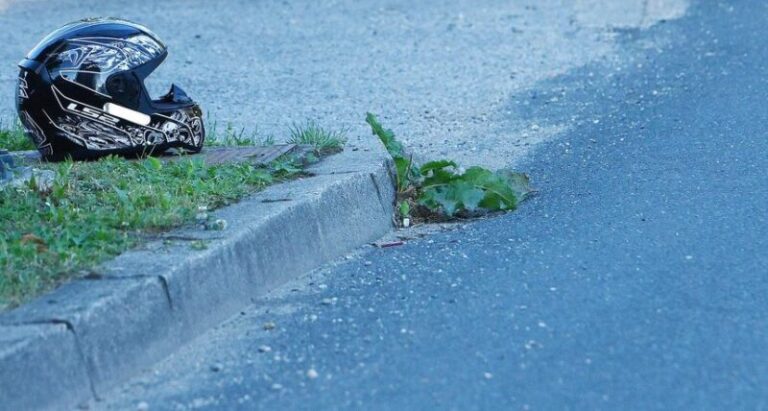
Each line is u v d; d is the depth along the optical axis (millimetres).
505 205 9883
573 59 16906
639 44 17672
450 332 7020
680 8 20172
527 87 15281
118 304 6590
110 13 20984
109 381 6465
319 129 12227
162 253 7391
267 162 9930
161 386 6508
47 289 6781
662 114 13133
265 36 19078
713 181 10125
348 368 6605
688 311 7133
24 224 8141
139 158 10172
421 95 15102
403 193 10047
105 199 8703
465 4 21562
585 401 6023
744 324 6898
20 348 5945
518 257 8375
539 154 11891
